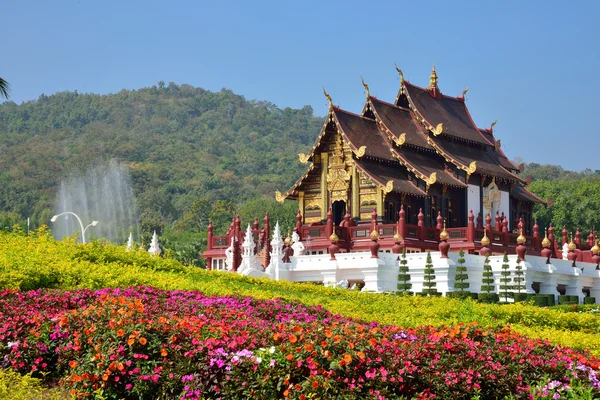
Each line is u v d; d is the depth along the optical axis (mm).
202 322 21750
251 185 191250
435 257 54188
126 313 21312
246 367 19031
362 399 18656
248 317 25062
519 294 52375
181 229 142750
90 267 32312
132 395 19531
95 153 191875
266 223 62219
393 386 19188
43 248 34312
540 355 21359
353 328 22094
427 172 65438
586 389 19953
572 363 20922
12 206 150875
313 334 19844
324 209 66625
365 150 63781
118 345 19906
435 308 34250
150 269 36125
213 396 19109
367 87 68188
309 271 56406
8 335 21562
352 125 66125
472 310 33938
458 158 68250
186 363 19328
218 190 178500
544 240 59406
